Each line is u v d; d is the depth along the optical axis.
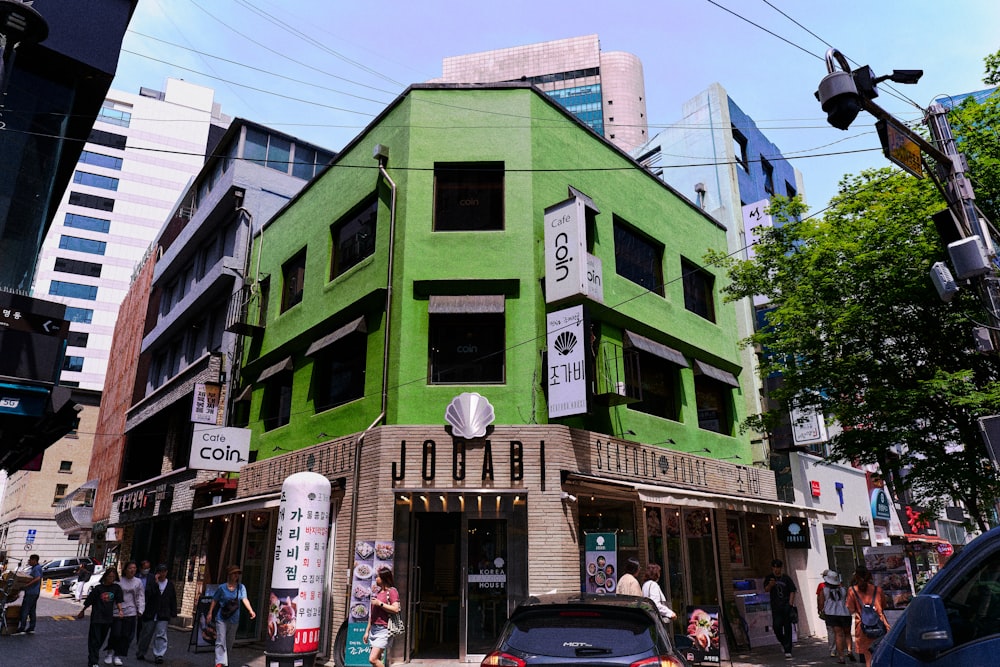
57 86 11.75
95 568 28.09
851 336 12.56
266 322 18.42
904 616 3.83
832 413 13.23
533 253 13.33
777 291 14.39
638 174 16.97
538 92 14.60
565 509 11.94
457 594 11.79
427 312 13.09
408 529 11.82
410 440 12.16
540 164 14.12
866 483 22.94
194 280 23.58
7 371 10.00
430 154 13.96
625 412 14.24
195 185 26.27
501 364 12.98
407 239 13.37
